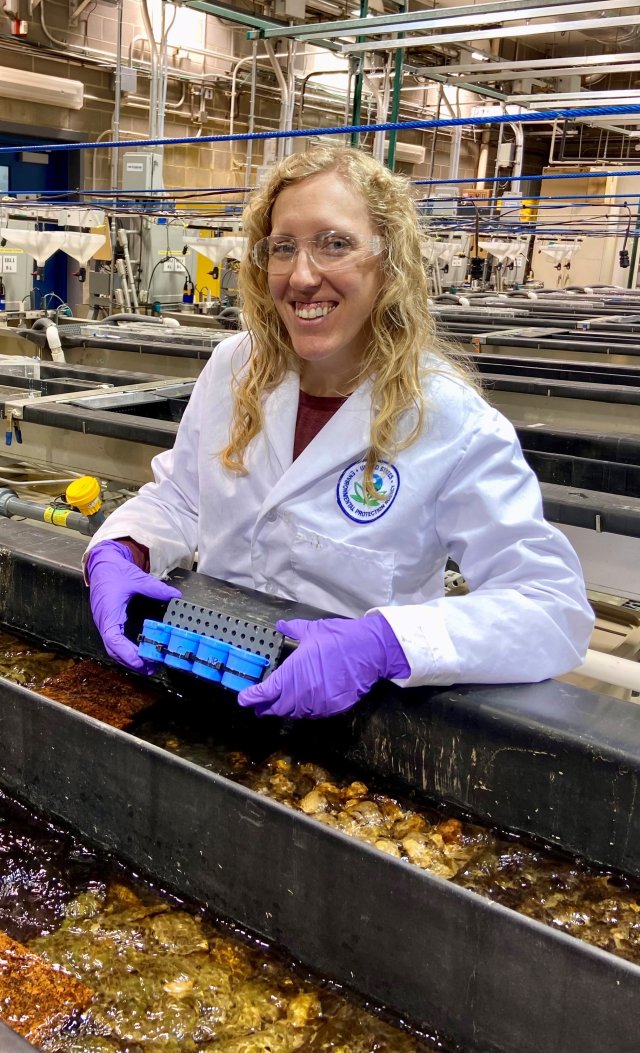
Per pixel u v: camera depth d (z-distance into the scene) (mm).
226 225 5262
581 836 928
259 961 861
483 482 1090
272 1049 759
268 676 983
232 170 9195
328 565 1161
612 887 901
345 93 9273
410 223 1066
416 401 1092
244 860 870
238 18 5418
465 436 1098
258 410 1204
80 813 1031
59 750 1030
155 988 819
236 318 5133
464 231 7309
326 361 1145
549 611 1015
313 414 1201
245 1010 798
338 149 1064
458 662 968
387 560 1136
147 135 8469
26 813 1091
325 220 998
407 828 988
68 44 7562
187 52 8289
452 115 9344
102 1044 749
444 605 1013
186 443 1359
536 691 992
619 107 2889
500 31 3881
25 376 3016
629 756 871
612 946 831
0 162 7785
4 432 2584
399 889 755
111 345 3924
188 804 905
